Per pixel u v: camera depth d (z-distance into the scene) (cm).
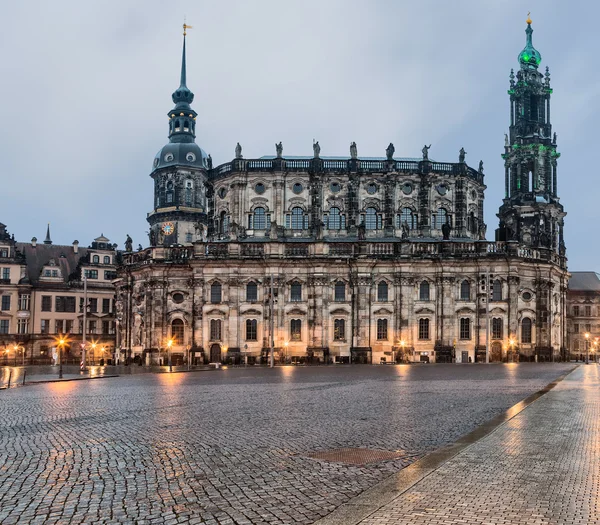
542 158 12231
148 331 10906
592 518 1241
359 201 11312
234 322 10469
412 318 10362
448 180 11425
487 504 1336
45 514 1373
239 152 11400
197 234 11319
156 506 1423
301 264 10450
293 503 1434
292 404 3409
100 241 14288
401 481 1543
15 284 13325
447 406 3222
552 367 8075
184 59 16050
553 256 11212
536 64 12475
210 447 2109
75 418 2894
